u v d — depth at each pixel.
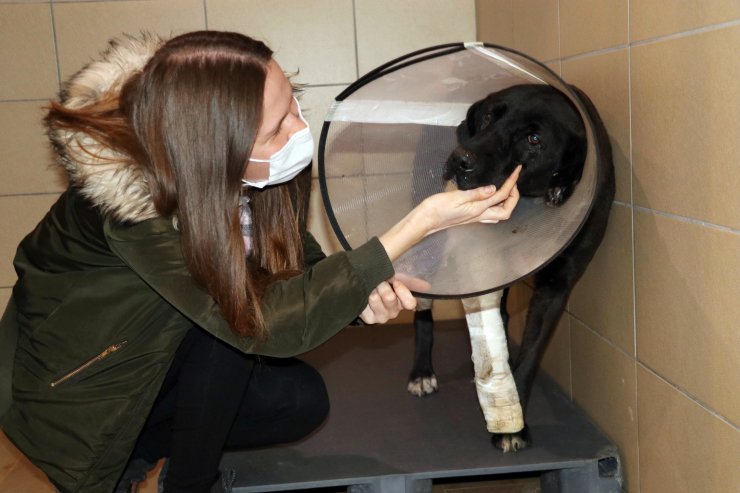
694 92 1.29
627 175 1.61
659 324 1.50
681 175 1.36
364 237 1.52
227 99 1.11
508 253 1.42
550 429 1.84
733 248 1.21
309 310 1.19
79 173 1.19
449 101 1.66
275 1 2.82
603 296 1.81
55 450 1.28
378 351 2.46
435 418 1.91
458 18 2.88
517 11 2.32
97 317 1.27
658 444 1.53
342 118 1.55
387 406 2.00
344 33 2.86
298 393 1.54
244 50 1.16
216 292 1.15
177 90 1.11
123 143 1.14
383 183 1.58
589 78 1.78
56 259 1.29
